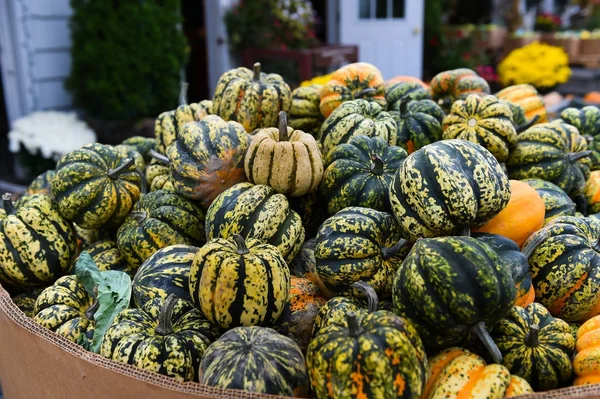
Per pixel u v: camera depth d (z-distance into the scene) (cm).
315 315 266
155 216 313
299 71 980
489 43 1548
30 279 318
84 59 843
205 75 1319
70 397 240
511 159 359
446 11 1712
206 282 240
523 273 257
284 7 1021
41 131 808
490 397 210
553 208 323
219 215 281
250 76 389
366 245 264
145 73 850
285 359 221
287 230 281
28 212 316
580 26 2075
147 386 211
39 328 251
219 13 1052
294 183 291
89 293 287
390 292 272
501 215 284
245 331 230
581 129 418
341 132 341
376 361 199
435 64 1424
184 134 311
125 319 251
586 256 271
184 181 308
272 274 243
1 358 295
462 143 267
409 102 383
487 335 221
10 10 888
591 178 381
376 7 1242
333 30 1241
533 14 2008
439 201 253
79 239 359
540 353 238
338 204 301
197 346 241
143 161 394
